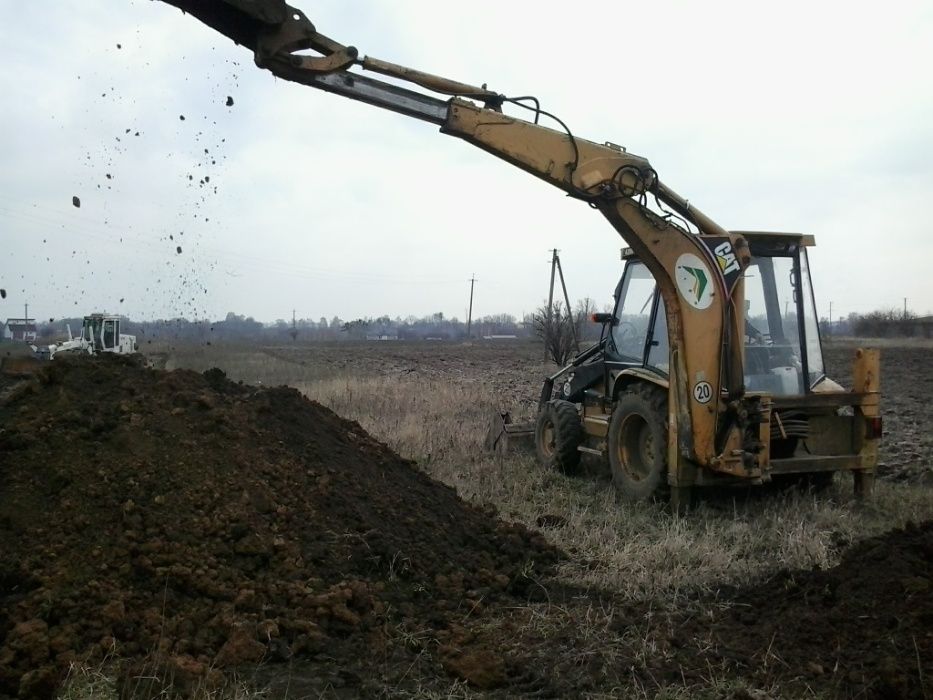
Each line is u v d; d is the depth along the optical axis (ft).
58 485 15.12
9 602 12.82
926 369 90.74
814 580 16.11
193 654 12.64
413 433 36.35
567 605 16.35
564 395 33.71
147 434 16.85
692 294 23.81
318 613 13.99
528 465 31.68
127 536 14.33
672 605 16.26
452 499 21.03
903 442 38.50
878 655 13.05
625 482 26.68
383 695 12.15
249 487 16.42
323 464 18.90
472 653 13.38
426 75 21.79
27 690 11.10
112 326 87.81
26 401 17.97
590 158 23.61
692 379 23.70
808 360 26.43
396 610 15.02
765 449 23.76
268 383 63.26
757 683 12.78
